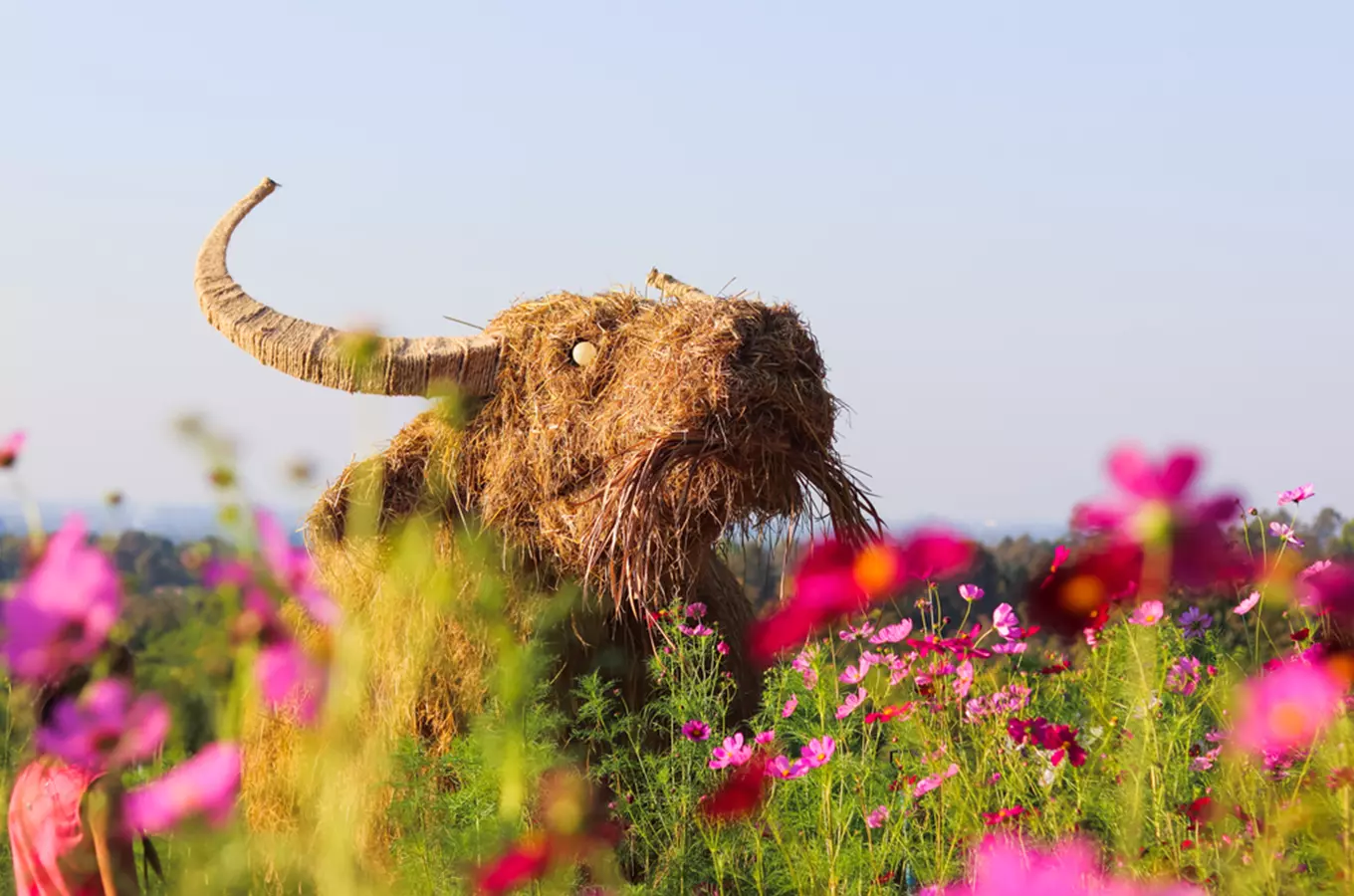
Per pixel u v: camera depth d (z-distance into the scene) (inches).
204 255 227.8
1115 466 68.4
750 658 233.1
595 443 202.7
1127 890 78.0
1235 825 118.0
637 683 203.9
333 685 71.4
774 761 149.9
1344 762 104.3
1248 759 121.0
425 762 145.9
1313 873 112.3
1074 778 137.6
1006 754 147.3
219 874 72.8
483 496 207.8
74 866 118.4
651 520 193.3
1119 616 105.6
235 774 68.1
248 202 237.1
